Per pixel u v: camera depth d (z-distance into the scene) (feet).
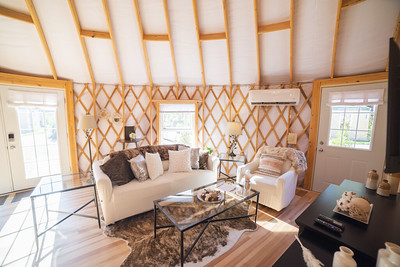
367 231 3.25
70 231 6.54
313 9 8.15
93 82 12.00
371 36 8.14
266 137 12.30
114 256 5.42
